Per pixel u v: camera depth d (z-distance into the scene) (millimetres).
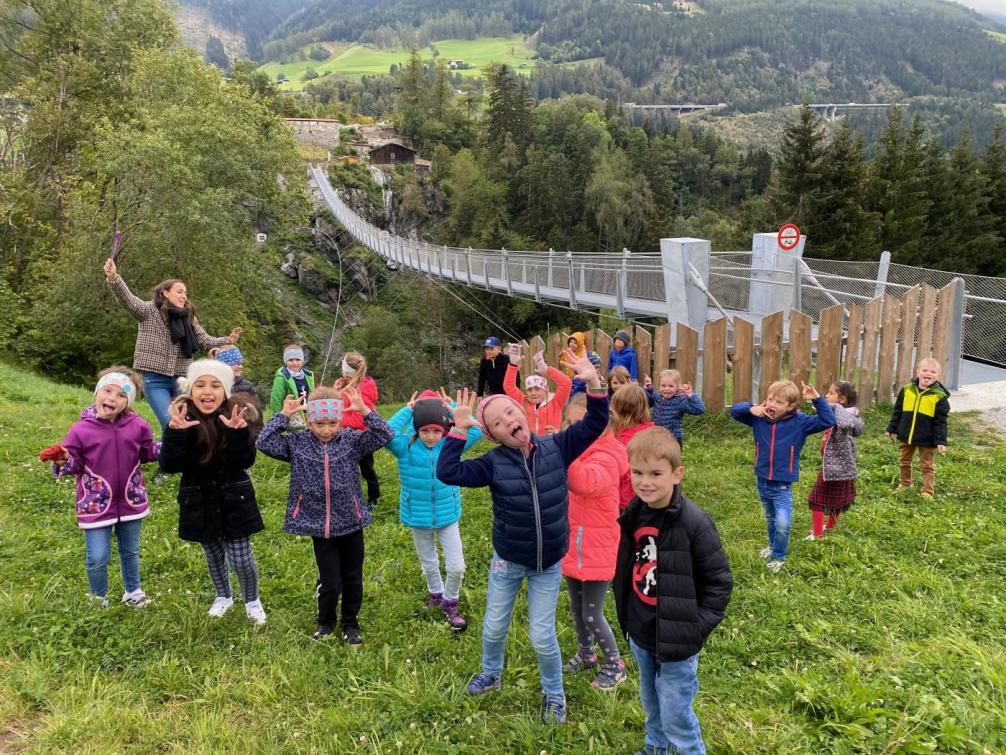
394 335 51750
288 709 3469
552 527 3232
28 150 23531
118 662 3869
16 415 9438
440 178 82812
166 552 5434
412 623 4449
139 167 19047
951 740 2955
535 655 3988
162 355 6852
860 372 9406
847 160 34750
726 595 2719
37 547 5477
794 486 6949
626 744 3166
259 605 4406
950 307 9609
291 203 25797
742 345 9344
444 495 4398
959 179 39562
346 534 4137
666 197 82438
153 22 25219
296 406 4074
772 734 3123
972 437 8031
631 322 15391
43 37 24625
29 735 3203
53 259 21438
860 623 4234
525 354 14125
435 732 3279
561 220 71062
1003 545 5227
